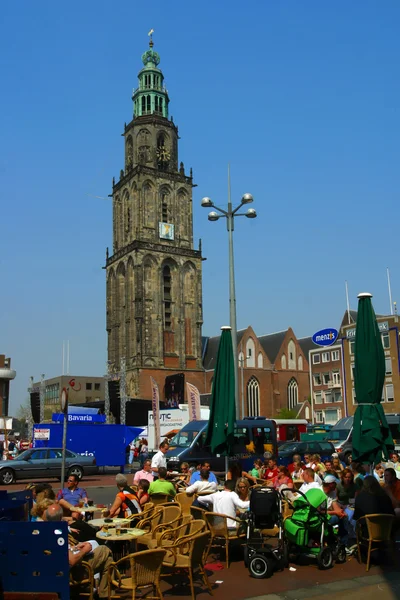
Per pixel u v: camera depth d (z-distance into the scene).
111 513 13.91
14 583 8.60
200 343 100.31
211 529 12.39
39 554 8.60
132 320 97.12
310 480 14.18
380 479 22.97
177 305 99.06
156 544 11.60
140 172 100.44
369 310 16.58
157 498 16.48
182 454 33.47
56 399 165.25
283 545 12.70
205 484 15.85
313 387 88.56
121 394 80.62
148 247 97.44
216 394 18.67
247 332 105.44
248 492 14.48
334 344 85.88
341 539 14.05
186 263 101.56
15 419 163.25
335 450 39.44
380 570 12.42
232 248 29.48
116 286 102.88
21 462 35.66
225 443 18.23
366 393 16.09
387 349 74.75
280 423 58.66
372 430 15.66
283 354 108.00
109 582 9.76
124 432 43.28
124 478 14.47
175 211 102.94
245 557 12.51
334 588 11.04
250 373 103.38
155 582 9.73
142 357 93.50
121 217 105.25
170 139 106.56
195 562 10.66
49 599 8.47
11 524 8.67
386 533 12.54
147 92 108.19
